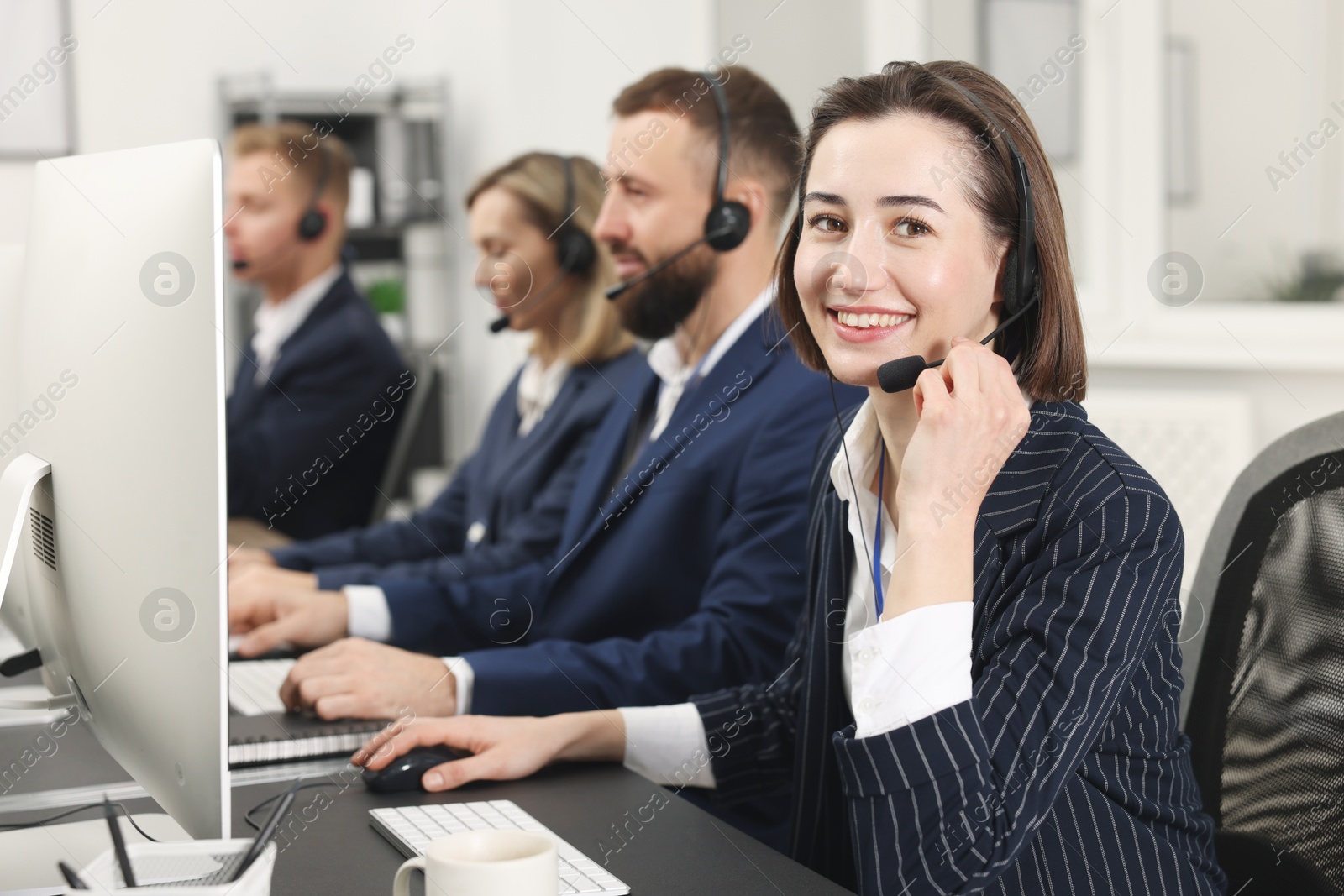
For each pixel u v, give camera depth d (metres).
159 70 4.05
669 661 1.34
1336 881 0.87
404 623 1.68
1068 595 0.86
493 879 0.61
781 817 1.25
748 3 3.09
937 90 0.93
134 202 0.78
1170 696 0.92
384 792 0.97
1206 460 2.32
